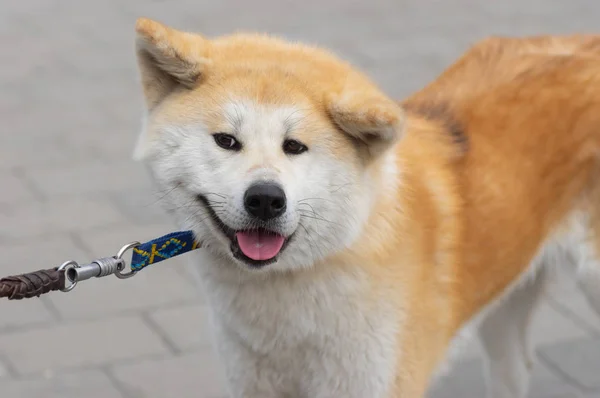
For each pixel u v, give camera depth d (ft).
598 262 17.63
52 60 36.99
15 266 23.76
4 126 31.58
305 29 39.45
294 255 13.76
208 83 13.76
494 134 16.70
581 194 17.52
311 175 13.41
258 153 13.20
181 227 14.16
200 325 22.15
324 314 14.40
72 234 25.35
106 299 23.03
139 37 13.71
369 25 40.06
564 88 17.29
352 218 13.75
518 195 16.61
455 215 15.80
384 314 14.58
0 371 20.47
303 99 13.48
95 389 20.07
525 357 19.67
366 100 13.25
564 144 17.07
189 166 13.53
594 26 39.04
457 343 16.93
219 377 20.52
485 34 38.70
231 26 39.55
